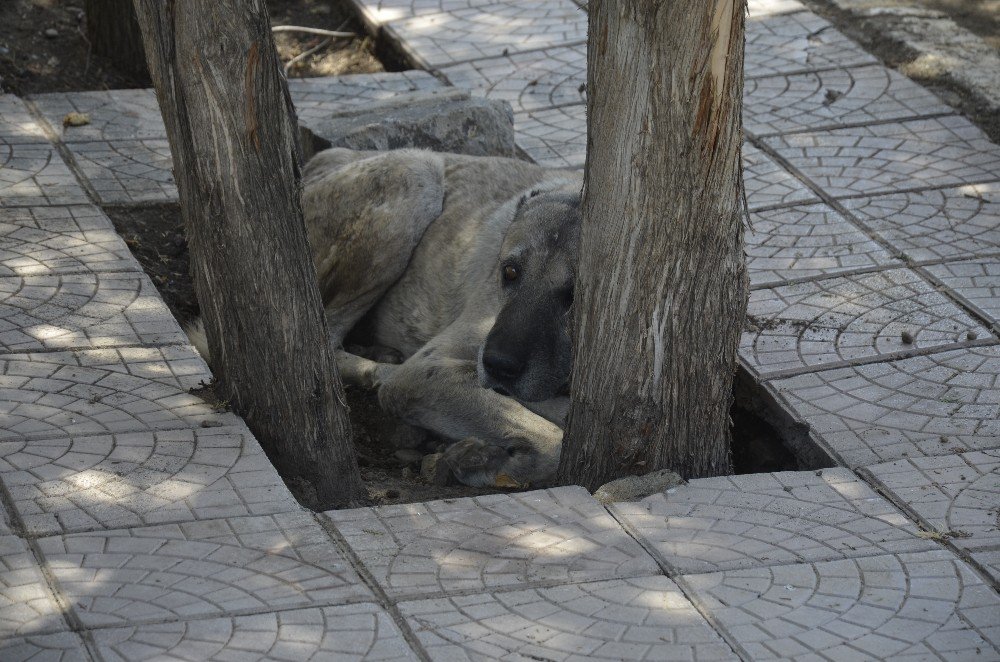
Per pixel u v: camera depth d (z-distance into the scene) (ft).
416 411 20.86
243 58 15.75
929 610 13.62
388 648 12.51
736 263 16.43
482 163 23.68
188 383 18.31
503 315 19.89
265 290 16.60
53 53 32.50
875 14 36.27
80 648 12.28
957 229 25.27
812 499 16.35
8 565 13.70
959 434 18.67
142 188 25.86
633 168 15.56
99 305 20.51
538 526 15.29
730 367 17.04
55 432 16.70
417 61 34.09
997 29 35.37
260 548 14.33
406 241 22.82
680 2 14.66
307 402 17.13
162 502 15.17
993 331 21.74
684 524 15.49
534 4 38.06
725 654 12.69
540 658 12.51
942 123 30.09
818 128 29.89
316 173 24.58
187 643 12.43
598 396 16.81
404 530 15.05
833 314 22.40
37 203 24.27
